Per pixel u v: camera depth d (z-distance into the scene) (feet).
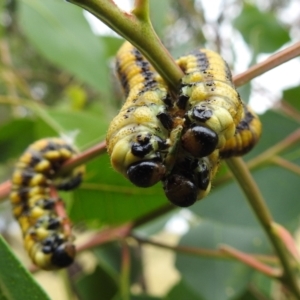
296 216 0.45
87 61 0.52
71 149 0.29
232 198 0.44
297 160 0.46
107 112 0.69
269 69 0.21
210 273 0.47
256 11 0.65
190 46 0.65
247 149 0.23
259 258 0.45
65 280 0.50
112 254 0.50
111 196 0.38
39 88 0.86
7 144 0.54
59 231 0.27
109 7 0.17
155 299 0.48
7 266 0.19
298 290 0.33
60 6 0.53
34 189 0.27
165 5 0.56
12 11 0.71
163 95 0.18
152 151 0.16
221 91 0.17
